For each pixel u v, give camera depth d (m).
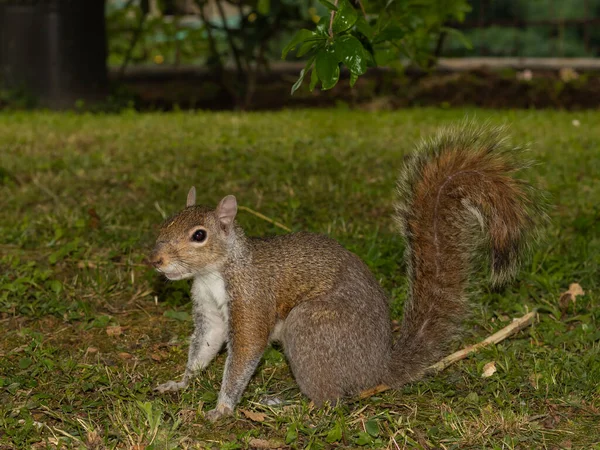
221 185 1.95
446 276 1.39
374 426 1.31
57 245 1.71
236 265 1.36
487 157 1.41
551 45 4.91
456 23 4.37
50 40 3.36
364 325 1.36
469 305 1.41
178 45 4.16
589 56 4.92
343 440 1.30
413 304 1.40
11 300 1.55
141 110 3.64
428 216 1.40
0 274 1.62
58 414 1.33
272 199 1.88
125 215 1.82
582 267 1.63
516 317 1.51
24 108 3.36
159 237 1.36
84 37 3.41
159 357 1.45
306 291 1.37
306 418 1.33
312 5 3.73
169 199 1.89
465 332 1.47
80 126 2.80
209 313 1.40
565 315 1.53
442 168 1.41
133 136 2.55
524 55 4.91
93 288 1.59
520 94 3.75
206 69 4.16
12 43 3.37
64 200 1.89
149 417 1.30
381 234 1.75
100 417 1.33
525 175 1.96
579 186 1.96
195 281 1.39
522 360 1.42
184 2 4.05
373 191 1.90
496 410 1.34
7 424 1.31
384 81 3.81
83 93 3.44
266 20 3.58
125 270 1.64
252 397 1.38
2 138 2.52
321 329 1.34
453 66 4.07
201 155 2.22
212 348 1.40
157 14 4.48
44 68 3.38
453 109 3.52
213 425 1.33
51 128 2.75
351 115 3.18
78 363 1.43
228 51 3.87
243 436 1.30
